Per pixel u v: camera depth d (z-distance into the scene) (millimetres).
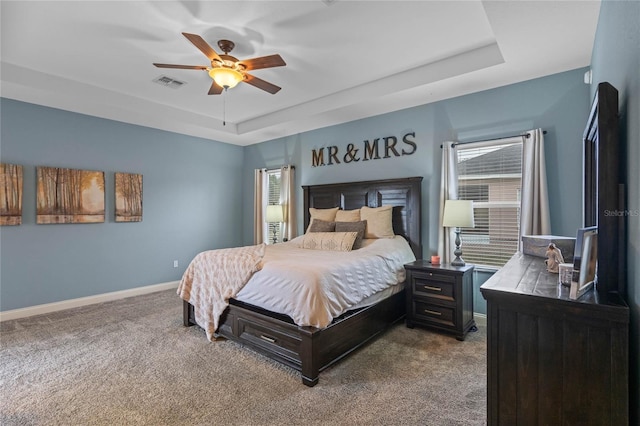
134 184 4875
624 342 1200
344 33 2764
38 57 3146
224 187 6191
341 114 4441
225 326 3066
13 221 3785
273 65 2701
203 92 4082
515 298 1386
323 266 2623
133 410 2033
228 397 2170
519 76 3234
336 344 2559
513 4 2090
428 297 3301
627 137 1383
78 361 2688
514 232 3484
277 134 5590
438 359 2701
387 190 4270
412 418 1946
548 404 1330
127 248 4824
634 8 1241
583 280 1359
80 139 4348
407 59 3268
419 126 4102
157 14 2465
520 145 3434
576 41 2541
